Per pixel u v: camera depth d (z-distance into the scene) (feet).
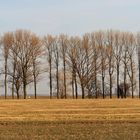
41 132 108.47
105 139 95.66
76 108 200.75
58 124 125.18
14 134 105.29
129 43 392.88
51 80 387.75
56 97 388.57
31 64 374.84
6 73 372.79
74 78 386.73
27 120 136.87
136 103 240.73
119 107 206.18
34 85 375.25
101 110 181.47
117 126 119.03
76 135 102.32
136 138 96.99
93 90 386.32
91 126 119.24
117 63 391.04
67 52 390.83
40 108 205.77
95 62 387.55
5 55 372.79
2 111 182.19
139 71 391.45
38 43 378.73
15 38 375.04
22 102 263.70
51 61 387.75
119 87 388.57
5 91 372.17
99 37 393.09
